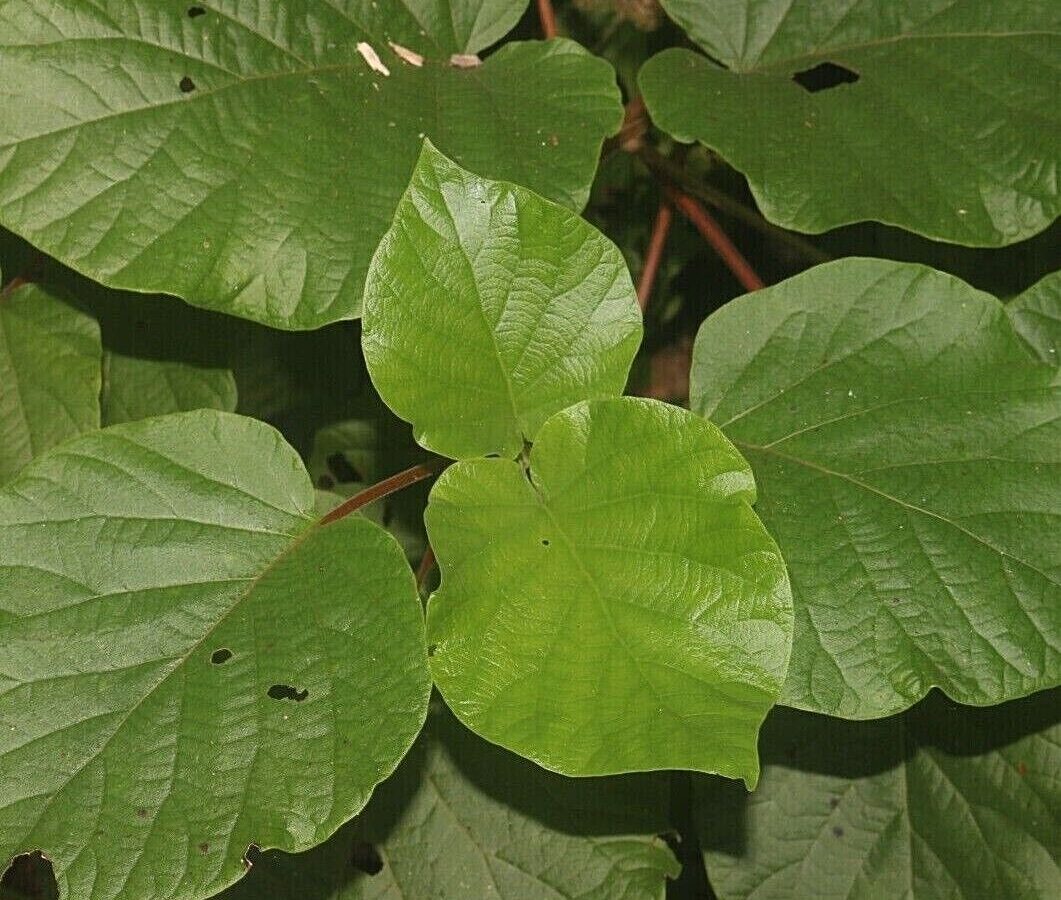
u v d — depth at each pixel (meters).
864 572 0.67
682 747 0.59
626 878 0.76
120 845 0.62
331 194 0.69
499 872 0.76
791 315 0.70
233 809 0.62
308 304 0.68
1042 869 0.77
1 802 0.62
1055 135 0.74
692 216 0.81
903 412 0.69
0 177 0.68
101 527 0.65
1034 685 0.66
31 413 0.78
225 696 0.63
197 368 0.81
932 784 0.79
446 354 0.64
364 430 0.88
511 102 0.73
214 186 0.69
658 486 0.62
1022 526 0.68
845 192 0.72
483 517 0.62
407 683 0.63
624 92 1.00
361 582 0.65
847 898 0.78
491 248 0.64
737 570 0.60
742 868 0.78
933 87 0.75
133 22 0.70
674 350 1.09
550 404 0.65
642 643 0.60
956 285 0.70
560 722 0.59
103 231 0.68
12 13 0.69
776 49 0.78
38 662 0.64
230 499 0.67
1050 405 0.69
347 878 0.77
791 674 0.66
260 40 0.71
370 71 0.73
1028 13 0.77
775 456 0.70
